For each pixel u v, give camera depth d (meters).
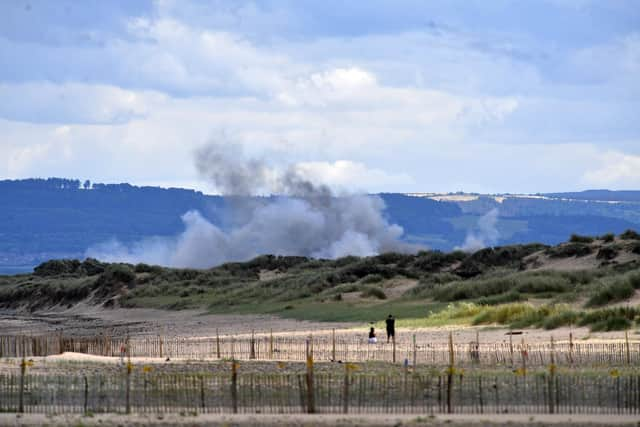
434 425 89.69
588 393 106.19
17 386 113.56
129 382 107.50
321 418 93.00
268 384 115.06
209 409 99.25
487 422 90.75
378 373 125.94
